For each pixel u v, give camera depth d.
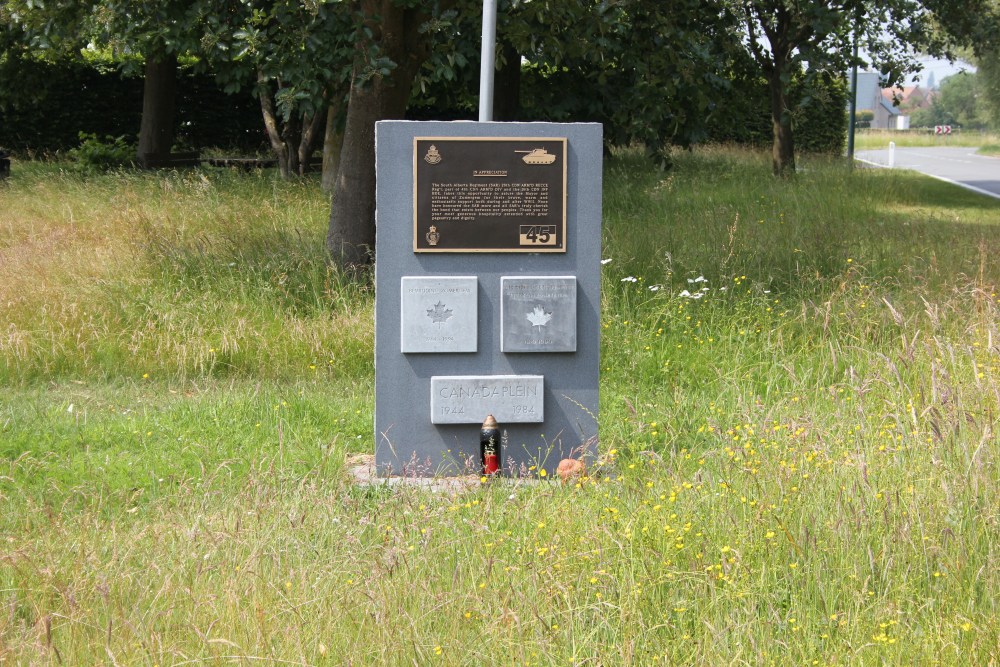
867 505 4.98
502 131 6.48
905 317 9.09
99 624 4.21
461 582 4.51
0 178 18.92
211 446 7.00
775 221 14.65
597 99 21.83
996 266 11.28
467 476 6.40
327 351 9.12
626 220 15.41
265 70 11.71
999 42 28.97
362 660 3.97
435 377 6.58
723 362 8.48
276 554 4.80
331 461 6.66
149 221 12.84
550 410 6.68
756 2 20.95
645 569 4.55
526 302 6.56
